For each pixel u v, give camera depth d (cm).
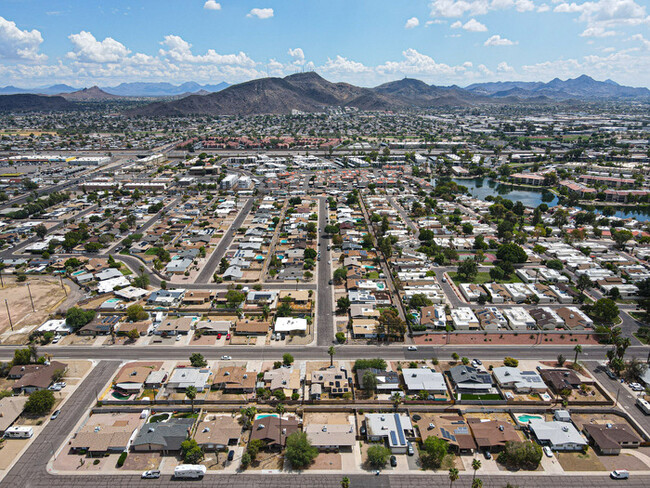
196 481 9812
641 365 13238
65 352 14488
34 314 16900
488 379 13025
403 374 13225
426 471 10112
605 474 10088
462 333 15750
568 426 11269
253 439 10662
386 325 15462
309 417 11806
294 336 15475
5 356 14288
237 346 14900
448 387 12975
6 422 11306
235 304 17238
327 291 18888
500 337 15588
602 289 19050
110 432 10931
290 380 12925
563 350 14888
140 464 10269
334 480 9888
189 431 11031
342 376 13162
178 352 14575
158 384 12912
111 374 13412
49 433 11150
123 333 15500
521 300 18100
